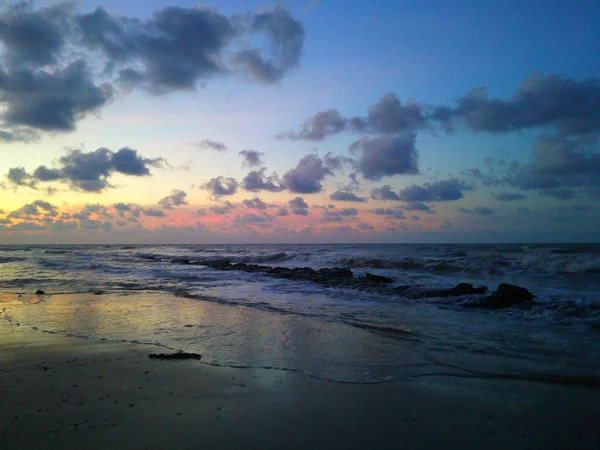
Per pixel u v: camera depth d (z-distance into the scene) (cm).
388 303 1177
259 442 341
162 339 720
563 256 2062
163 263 3672
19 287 1567
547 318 920
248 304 1151
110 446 330
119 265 3228
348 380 505
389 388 478
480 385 490
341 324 862
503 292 1136
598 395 456
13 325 841
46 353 625
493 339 725
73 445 331
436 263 2308
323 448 331
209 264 3266
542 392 466
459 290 1284
